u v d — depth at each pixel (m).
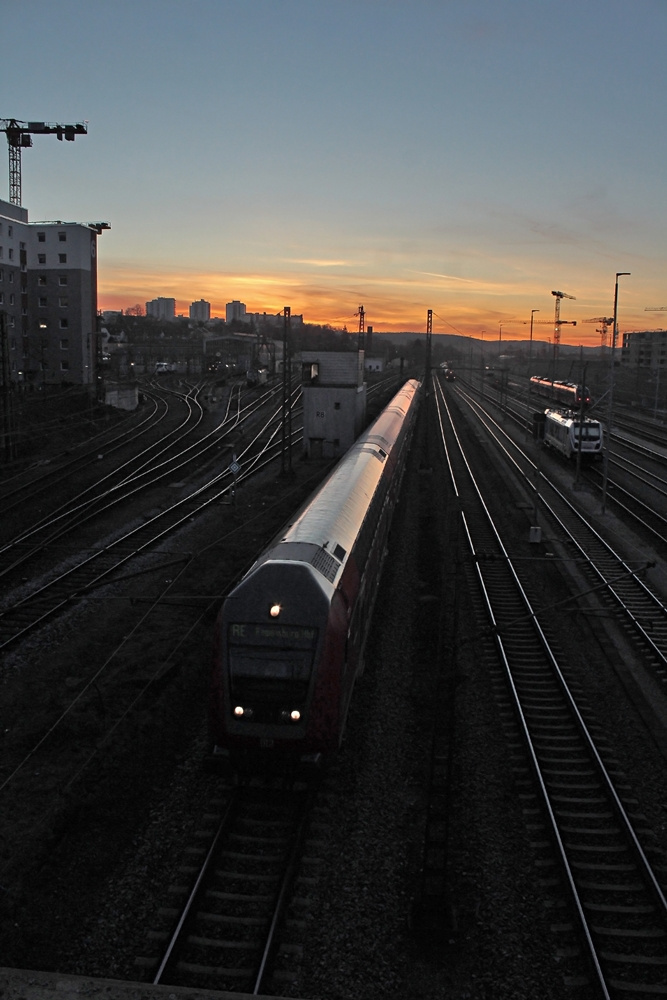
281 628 12.32
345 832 11.50
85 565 24.83
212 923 9.71
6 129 103.50
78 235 75.19
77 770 13.20
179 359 142.88
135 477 39.47
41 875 10.55
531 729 14.92
